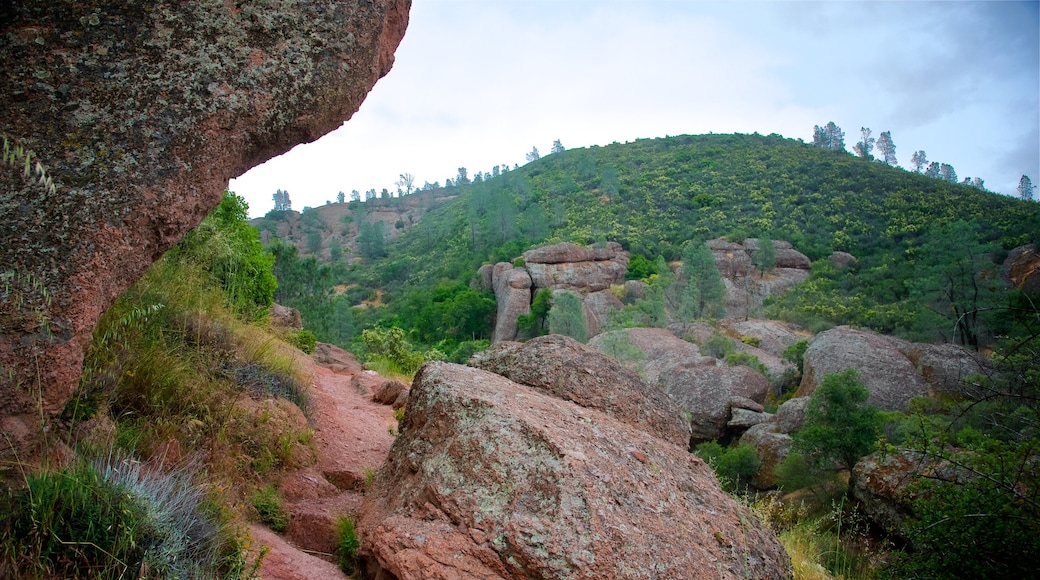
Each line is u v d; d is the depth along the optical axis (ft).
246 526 10.32
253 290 34.65
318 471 15.01
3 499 7.41
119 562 7.38
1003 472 13.83
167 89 8.95
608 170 349.00
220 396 14.20
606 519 9.46
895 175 309.63
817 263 214.48
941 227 166.30
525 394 13.14
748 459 64.34
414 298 235.61
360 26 10.36
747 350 114.52
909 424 42.01
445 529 9.64
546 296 184.03
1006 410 16.35
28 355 7.85
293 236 466.29
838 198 281.13
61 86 8.43
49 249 8.00
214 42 9.32
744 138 438.81
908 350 84.12
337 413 20.25
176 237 9.20
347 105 10.55
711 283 184.75
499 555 9.09
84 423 9.82
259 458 13.52
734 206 288.92
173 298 15.83
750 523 11.87
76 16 8.63
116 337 11.00
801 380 96.12
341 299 170.60
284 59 9.75
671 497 11.04
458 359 167.32
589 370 15.35
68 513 7.61
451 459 10.69
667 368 95.25
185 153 8.96
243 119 9.46
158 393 12.20
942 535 14.15
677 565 9.33
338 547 11.34
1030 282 39.93
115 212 8.39
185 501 8.96
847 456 58.49
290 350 24.43
